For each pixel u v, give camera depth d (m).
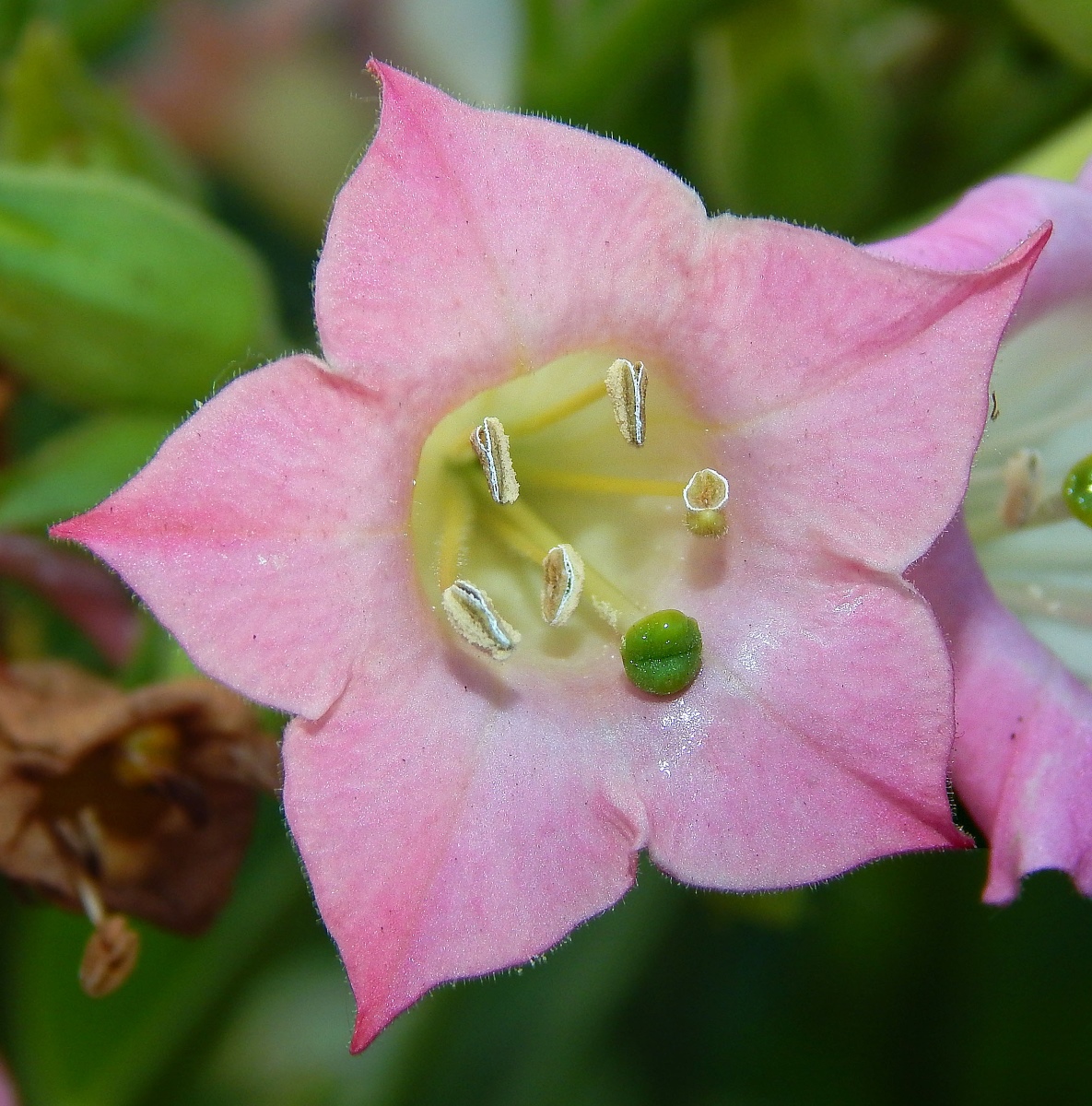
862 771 0.14
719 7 0.17
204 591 0.13
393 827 0.13
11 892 0.17
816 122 0.17
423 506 0.15
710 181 0.18
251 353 0.16
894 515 0.14
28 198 0.16
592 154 0.13
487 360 0.14
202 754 0.15
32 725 0.15
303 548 0.13
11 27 0.18
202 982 0.17
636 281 0.14
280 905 0.17
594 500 0.15
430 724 0.14
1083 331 0.15
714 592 0.14
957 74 0.18
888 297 0.13
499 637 0.14
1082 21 0.16
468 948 0.14
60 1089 0.17
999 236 0.14
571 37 0.17
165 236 0.16
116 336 0.16
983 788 0.14
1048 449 0.16
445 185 0.13
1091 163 0.15
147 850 0.15
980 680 0.14
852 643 0.14
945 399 0.13
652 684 0.14
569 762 0.14
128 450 0.16
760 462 0.14
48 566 0.17
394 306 0.13
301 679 0.13
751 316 0.14
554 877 0.14
